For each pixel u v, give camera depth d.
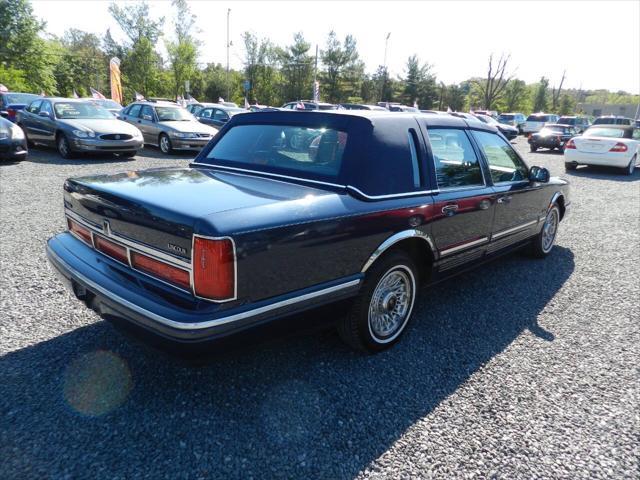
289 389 2.80
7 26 34.31
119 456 2.20
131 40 50.81
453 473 2.21
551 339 3.61
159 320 2.18
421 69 64.62
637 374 3.15
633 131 14.91
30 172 9.55
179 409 2.56
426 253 3.43
